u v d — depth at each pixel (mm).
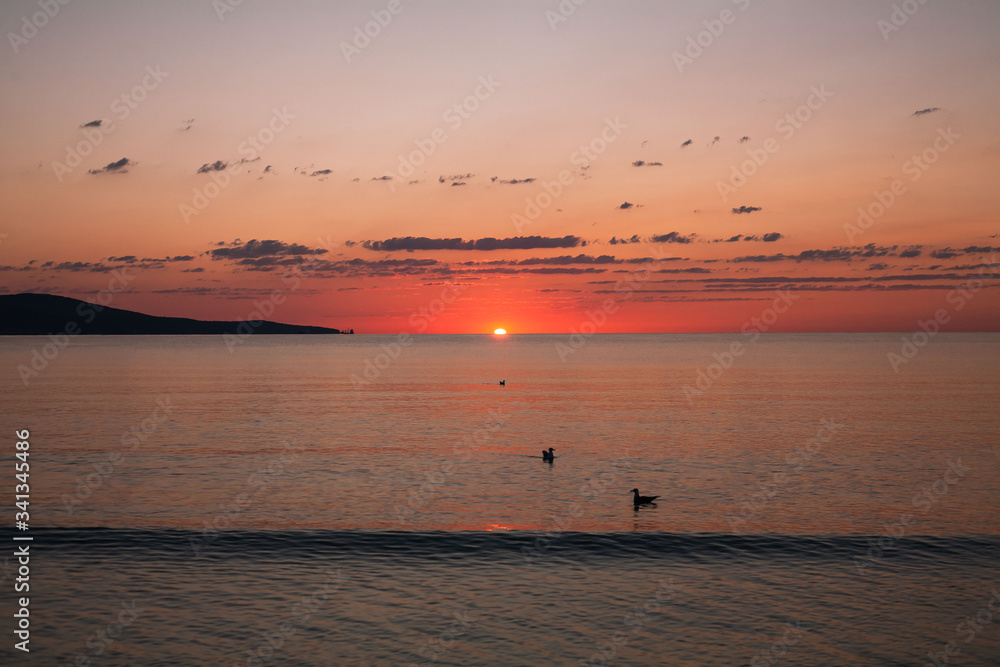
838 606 21812
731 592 22969
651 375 125625
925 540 27938
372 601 22188
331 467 42469
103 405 73625
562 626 20484
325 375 126125
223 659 18422
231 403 77062
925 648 19141
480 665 18250
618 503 34062
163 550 26688
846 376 116812
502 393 91125
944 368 136875
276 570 24797
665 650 19047
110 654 18594
